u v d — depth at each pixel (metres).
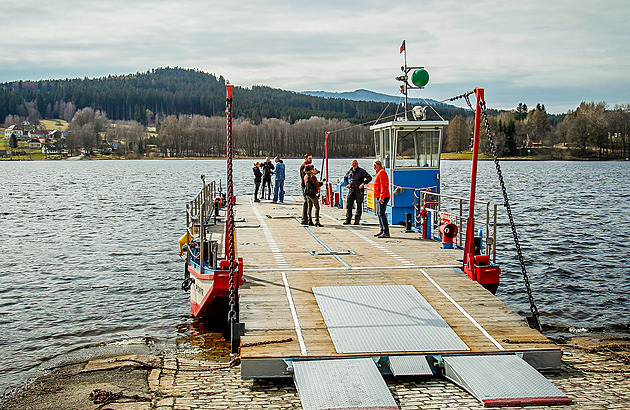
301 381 8.41
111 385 10.29
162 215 38.88
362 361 8.91
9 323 15.07
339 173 85.62
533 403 8.22
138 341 13.46
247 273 12.70
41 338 13.86
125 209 43.12
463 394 8.54
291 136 150.12
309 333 9.72
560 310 15.93
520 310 15.98
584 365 10.51
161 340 13.51
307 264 13.52
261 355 8.95
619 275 19.97
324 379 8.45
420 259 14.07
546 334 13.84
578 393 8.81
